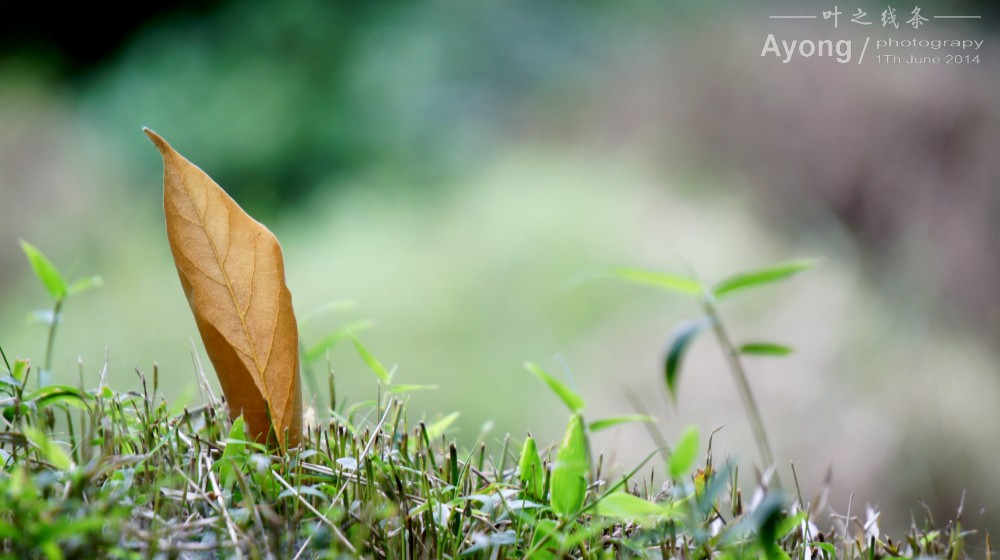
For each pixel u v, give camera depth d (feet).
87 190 12.43
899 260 11.00
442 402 8.48
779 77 12.72
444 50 15.03
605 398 8.77
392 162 13.92
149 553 2.23
